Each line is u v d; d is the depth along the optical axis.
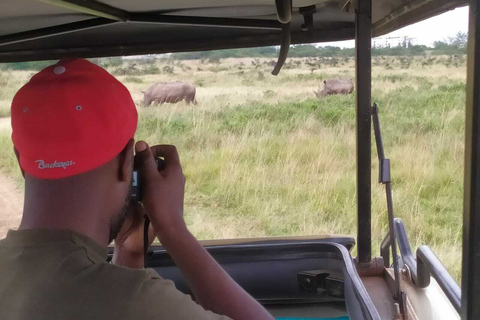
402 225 1.94
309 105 13.69
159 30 2.02
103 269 0.77
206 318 0.77
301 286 1.95
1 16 1.65
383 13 1.94
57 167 0.77
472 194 0.73
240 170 8.43
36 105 0.77
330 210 7.01
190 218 7.18
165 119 11.76
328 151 9.09
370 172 1.84
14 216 7.16
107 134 0.78
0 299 0.76
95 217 0.80
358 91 1.80
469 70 0.73
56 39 2.09
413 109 9.12
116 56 2.20
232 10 1.76
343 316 1.94
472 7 0.72
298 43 2.08
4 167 8.73
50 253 0.77
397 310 1.59
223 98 16.98
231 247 1.96
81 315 0.74
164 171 1.01
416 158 6.76
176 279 1.94
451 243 4.65
